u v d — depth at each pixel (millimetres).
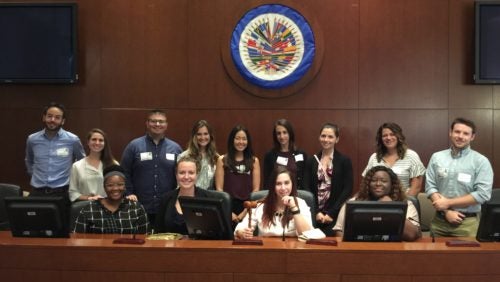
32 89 5770
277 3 5617
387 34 5613
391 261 2904
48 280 3049
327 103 5660
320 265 2924
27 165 5152
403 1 5602
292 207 3416
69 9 5629
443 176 4008
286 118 5676
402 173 4363
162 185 4797
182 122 5730
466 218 3908
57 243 3096
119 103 5742
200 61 5695
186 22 5691
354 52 5629
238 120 5703
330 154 4660
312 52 5602
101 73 5750
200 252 2967
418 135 5617
